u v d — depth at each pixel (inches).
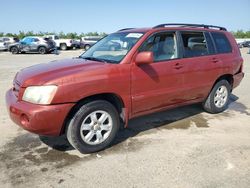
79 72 148.2
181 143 174.9
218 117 227.8
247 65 634.8
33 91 142.4
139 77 167.5
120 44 179.8
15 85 160.2
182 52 194.5
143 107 176.1
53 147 167.6
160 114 231.5
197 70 202.1
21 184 129.0
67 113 144.6
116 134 172.6
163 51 184.5
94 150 160.2
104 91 153.8
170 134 189.6
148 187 128.1
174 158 154.9
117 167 145.3
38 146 168.7
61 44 1386.6
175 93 190.4
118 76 158.4
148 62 161.3
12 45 1066.7
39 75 148.9
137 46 169.8
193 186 128.9
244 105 266.4
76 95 144.6
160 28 185.5
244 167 146.3
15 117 147.2
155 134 189.5
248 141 179.2
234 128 203.0
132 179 134.5
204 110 240.7
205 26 223.1
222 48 228.4
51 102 139.5
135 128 199.9
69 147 167.9
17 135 184.7
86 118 154.0
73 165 146.9
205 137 185.0
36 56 927.0
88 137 156.9
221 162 150.9
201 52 209.8
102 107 157.8
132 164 148.3
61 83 140.6
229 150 165.5
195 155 158.7
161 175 137.9
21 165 145.6
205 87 213.3
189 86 199.3
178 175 137.8
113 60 168.7
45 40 1080.8
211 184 130.6
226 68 226.5
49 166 145.3
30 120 139.4
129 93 165.3
